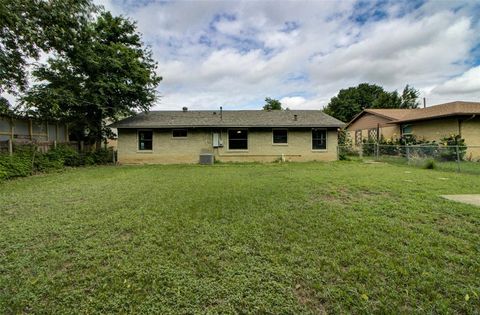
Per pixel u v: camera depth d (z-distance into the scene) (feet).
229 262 9.36
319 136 54.08
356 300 7.17
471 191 20.35
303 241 10.99
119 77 49.06
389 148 53.47
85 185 24.99
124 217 14.51
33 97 40.32
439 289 7.60
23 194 20.76
